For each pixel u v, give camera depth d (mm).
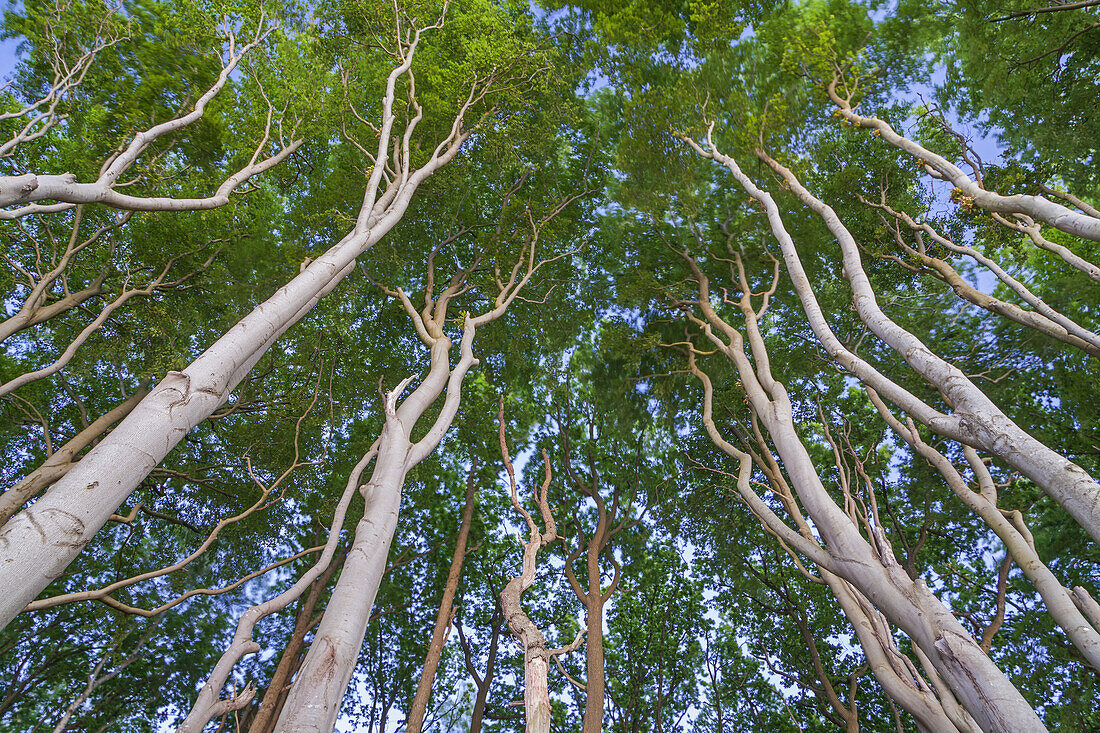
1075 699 13750
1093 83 12602
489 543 20172
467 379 19391
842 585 10008
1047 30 12633
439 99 14086
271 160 10672
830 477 16844
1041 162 12477
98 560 16797
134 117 11742
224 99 13023
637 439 20453
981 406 6234
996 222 10930
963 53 13883
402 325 18781
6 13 11297
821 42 13086
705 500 18156
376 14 13609
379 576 6629
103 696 17094
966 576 16438
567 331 19656
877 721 16281
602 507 17875
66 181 6309
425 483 19703
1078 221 6930
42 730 16141
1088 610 7461
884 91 15031
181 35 11297
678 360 18594
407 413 8984
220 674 6727
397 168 12555
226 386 6109
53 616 16531
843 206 15047
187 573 17125
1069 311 14750
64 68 11172
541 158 17188
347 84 14086
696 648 19422
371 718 17984
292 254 15219
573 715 18531
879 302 15750
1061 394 15273
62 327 14055
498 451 20047
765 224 16328
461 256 18500
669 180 16922
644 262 18422
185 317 14859
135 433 4980
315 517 17266
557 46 17094
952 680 5871
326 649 5547
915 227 12539
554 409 20938
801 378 17188
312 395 16203
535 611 19844
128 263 13477
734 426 16688
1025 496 14695
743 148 14602
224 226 14234
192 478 14164
